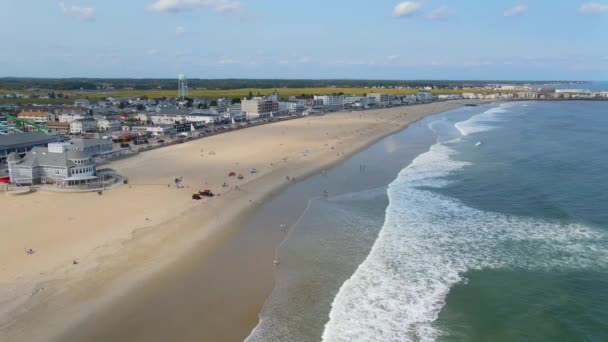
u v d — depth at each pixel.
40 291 38.75
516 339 33.12
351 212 62.81
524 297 38.88
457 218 59.31
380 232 54.75
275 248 50.22
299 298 39.28
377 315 36.66
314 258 47.47
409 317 36.38
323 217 60.75
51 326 34.16
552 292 39.47
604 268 43.88
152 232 53.25
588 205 63.62
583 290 39.78
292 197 70.94
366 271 44.38
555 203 64.38
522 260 46.09
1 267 43.16
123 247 48.59
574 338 33.06
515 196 68.62
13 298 37.53
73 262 44.53
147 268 44.44
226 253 48.72
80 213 60.19
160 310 36.91
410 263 45.97
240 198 69.38
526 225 56.00
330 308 37.69
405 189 74.62
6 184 74.25
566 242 50.41
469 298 38.97
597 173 82.69
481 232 54.09
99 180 77.12
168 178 81.75
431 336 33.81
